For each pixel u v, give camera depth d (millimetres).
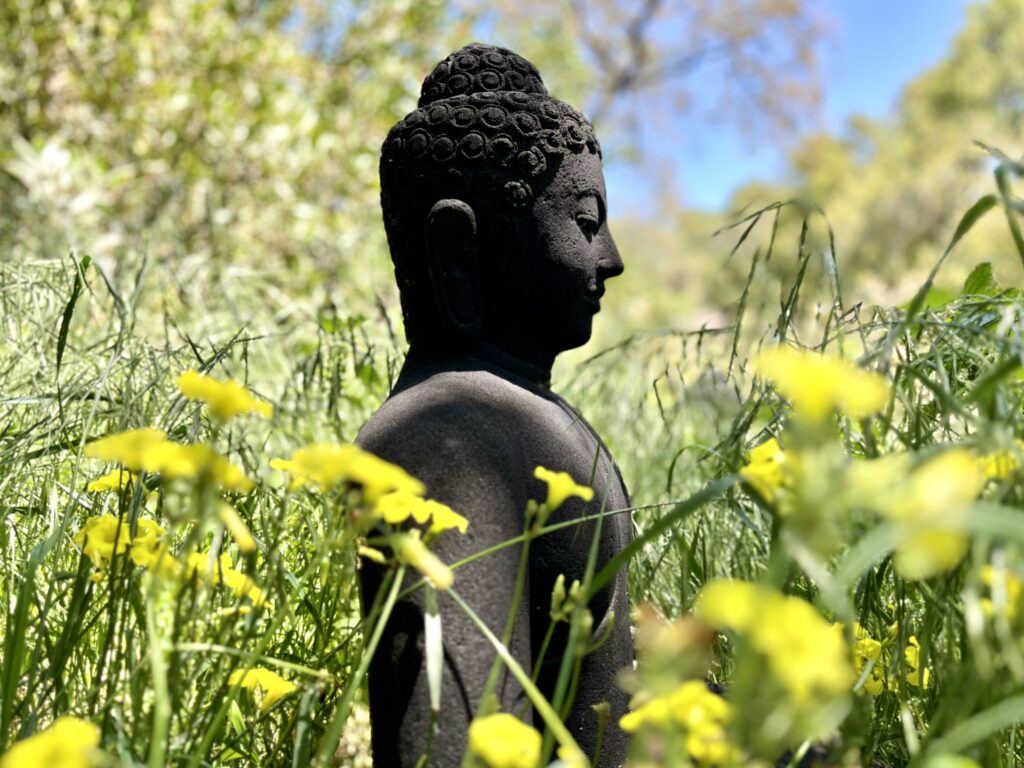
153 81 5180
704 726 1039
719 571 2287
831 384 868
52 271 3039
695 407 3152
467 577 1443
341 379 3117
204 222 4965
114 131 5168
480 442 1521
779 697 914
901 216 24469
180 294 3672
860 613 1637
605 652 1647
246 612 1344
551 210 1716
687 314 13586
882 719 1561
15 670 1314
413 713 1418
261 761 1608
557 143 1717
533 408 1639
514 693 1464
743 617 828
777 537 1348
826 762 1320
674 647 962
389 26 5914
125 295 3422
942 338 1664
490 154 1690
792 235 14805
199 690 1491
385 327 3463
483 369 1687
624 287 12953
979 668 1084
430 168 1705
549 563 1578
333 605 1766
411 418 1549
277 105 5414
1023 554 1086
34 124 5039
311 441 2857
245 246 4980
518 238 1706
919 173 26484
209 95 5160
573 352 6086
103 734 1279
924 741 1271
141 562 1343
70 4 5031
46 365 2580
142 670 1282
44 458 2291
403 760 1414
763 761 984
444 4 6145
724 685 1606
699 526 2002
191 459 1117
